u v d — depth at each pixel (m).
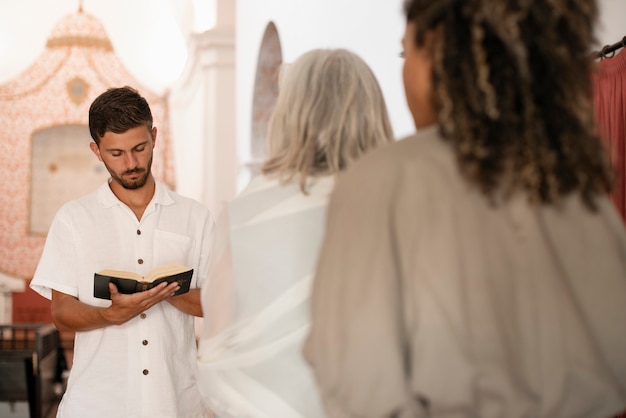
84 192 14.14
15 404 6.32
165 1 13.66
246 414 1.61
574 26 1.14
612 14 3.56
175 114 13.87
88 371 2.48
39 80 13.91
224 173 11.23
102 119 2.47
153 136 2.62
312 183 1.66
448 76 1.12
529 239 1.15
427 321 1.09
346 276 1.13
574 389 1.15
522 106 1.11
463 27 1.12
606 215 1.25
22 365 6.32
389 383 1.08
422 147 1.18
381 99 1.75
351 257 1.14
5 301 13.72
